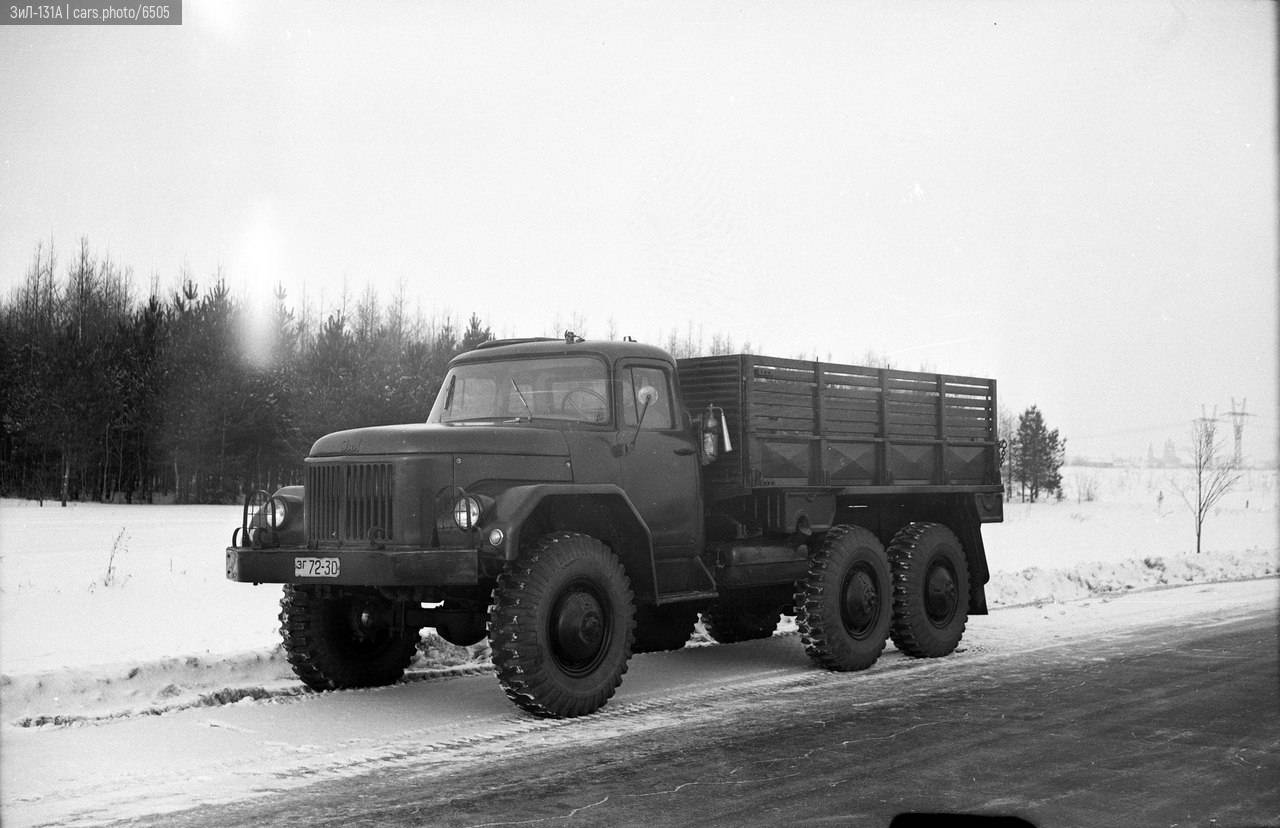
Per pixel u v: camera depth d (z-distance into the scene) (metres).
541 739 6.04
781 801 4.82
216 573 13.38
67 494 36.47
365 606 7.45
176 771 5.33
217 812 4.68
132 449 39.03
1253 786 5.09
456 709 6.85
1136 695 7.36
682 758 5.61
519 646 6.36
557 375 7.59
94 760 5.52
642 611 9.31
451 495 6.50
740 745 5.91
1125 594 13.82
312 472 6.82
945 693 7.47
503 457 6.77
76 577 12.56
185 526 22.66
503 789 5.03
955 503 10.14
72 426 34.69
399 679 7.92
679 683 7.90
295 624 7.37
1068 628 10.84
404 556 6.29
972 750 5.79
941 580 9.34
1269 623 11.01
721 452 7.91
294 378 38.81
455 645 8.57
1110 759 5.60
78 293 45.50
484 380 7.79
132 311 45.34
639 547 7.25
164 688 7.12
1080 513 33.34
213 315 38.38
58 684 6.77
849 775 5.27
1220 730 6.29
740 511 8.48
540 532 7.09
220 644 8.50
